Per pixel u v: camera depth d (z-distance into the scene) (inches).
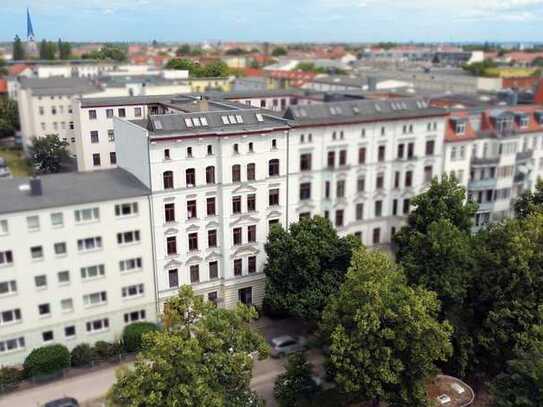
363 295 1935.3
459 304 2287.2
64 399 2084.2
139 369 1576.0
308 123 2790.4
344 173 3011.8
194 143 2511.1
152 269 2559.1
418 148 3225.9
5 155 5851.4
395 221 3284.9
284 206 2856.8
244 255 2773.1
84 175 2662.4
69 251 2345.0
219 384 1658.5
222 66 6279.5
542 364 1734.7
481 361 2357.3
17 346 2333.9
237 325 1740.9
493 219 3666.3
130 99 3875.5
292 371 2091.5
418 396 1898.4
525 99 5265.8
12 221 2198.6
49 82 5871.1
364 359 1846.7
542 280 2202.3
